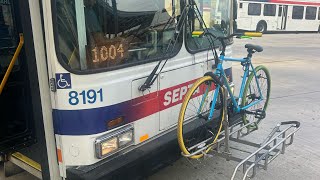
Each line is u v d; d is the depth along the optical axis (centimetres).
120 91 285
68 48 253
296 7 2331
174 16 334
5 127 342
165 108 337
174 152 352
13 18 343
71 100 259
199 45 375
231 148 393
